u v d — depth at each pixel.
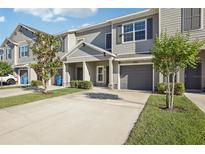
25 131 5.55
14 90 17.11
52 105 9.47
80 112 7.83
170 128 5.37
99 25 19.06
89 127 5.81
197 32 12.16
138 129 5.33
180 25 12.77
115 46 17.02
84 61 18.33
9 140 4.90
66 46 21.53
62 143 4.65
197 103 9.02
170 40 7.60
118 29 16.81
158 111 7.43
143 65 15.73
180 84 11.66
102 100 10.65
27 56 25.91
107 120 6.53
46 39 13.76
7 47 29.66
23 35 26.64
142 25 15.58
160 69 8.03
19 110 8.41
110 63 16.33
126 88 16.67
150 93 13.37
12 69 26.81
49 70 13.91
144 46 15.35
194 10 12.33
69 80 20.58
